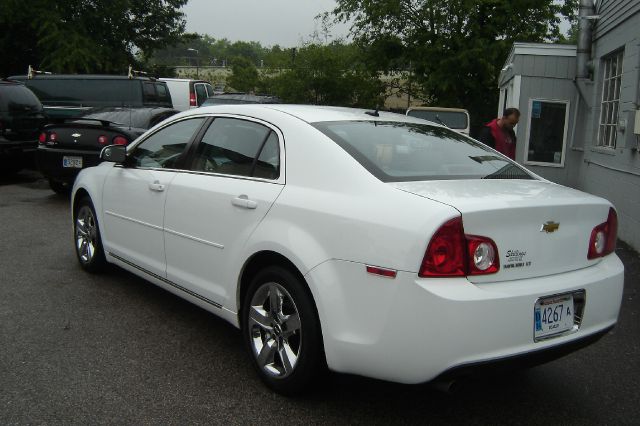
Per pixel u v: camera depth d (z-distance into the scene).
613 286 3.22
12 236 6.91
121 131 8.52
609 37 9.73
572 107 13.11
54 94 14.68
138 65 30.38
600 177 9.84
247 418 3.15
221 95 17.02
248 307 3.56
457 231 2.70
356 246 2.91
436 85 25.36
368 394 3.45
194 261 4.01
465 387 3.60
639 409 3.40
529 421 3.23
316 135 3.44
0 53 26.06
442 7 24.84
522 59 13.16
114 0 26.86
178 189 4.14
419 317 2.69
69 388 3.40
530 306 2.81
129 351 3.93
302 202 3.24
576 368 3.93
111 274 5.56
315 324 3.13
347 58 28.83
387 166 3.25
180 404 3.27
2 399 3.25
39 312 4.57
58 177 8.68
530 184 3.38
